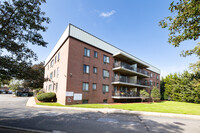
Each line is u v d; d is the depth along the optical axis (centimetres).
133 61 2417
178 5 481
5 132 443
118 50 2266
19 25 570
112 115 820
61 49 1752
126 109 1000
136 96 2227
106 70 1944
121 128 526
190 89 2458
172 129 525
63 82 1470
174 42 555
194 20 470
